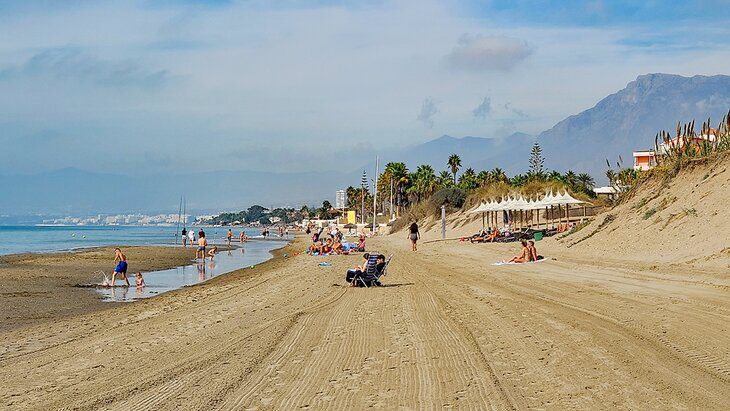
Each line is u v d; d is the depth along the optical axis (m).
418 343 11.53
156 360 10.77
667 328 12.15
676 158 36.19
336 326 13.72
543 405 7.51
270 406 7.74
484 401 7.72
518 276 24.02
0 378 9.80
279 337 12.51
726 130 34.03
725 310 14.05
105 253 51.56
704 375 8.73
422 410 7.43
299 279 27.08
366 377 9.08
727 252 22.53
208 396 8.27
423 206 96.81
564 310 14.95
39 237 110.81
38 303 20.78
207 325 14.58
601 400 7.66
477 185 117.31
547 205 48.53
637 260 26.20
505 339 11.66
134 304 20.16
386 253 45.47
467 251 42.78
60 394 8.64
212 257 48.75
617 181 56.91
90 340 13.20
